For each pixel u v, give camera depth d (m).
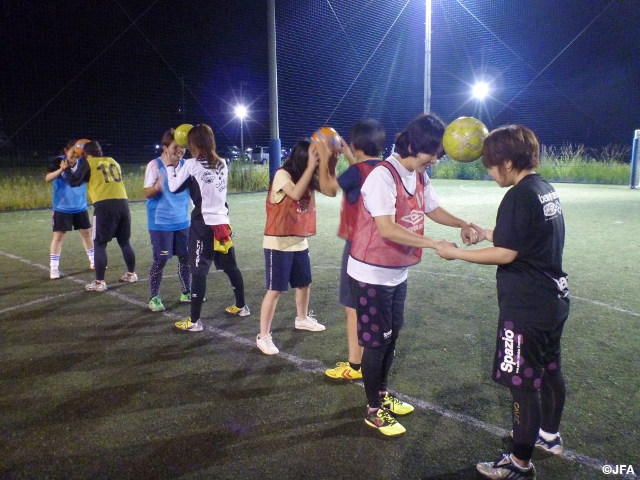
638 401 3.06
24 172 20.75
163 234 4.68
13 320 4.57
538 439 2.62
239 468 2.47
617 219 10.10
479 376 3.42
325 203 13.87
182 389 3.28
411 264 2.68
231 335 4.21
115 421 2.89
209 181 4.08
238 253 7.37
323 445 2.65
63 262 6.92
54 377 3.45
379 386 2.78
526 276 2.24
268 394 3.21
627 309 4.70
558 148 22.72
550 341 2.33
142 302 5.10
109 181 5.34
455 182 20.56
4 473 2.44
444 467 2.47
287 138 22.95
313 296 5.26
